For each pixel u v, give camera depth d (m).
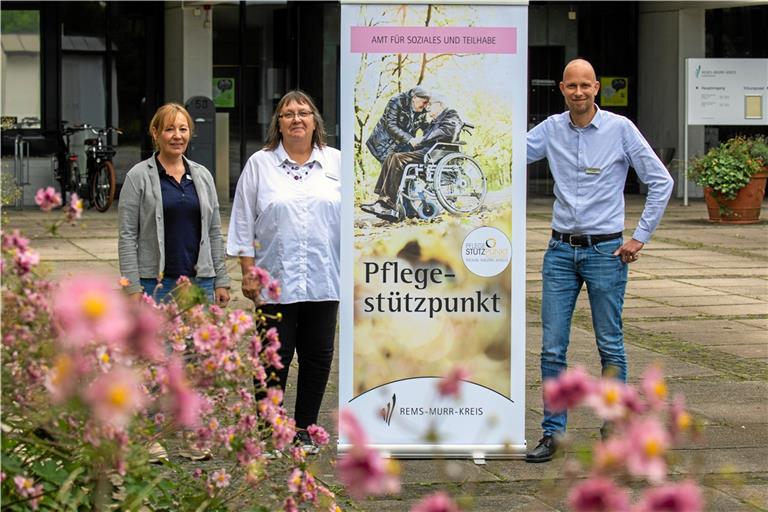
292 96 6.66
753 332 11.02
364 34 6.37
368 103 6.41
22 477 3.86
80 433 3.83
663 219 21.23
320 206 6.63
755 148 20.47
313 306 6.71
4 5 22.86
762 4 24.61
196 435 4.16
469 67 6.41
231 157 24.11
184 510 4.47
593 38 26.00
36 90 23.09
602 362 6.78
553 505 5.82
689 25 25.25
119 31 23.39
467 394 6.54
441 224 6.48
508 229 6.48
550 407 2.78
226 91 24.00
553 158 6.76
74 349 3.35
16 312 3.67
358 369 6.51
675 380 8.95
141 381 3.89
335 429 7.22
